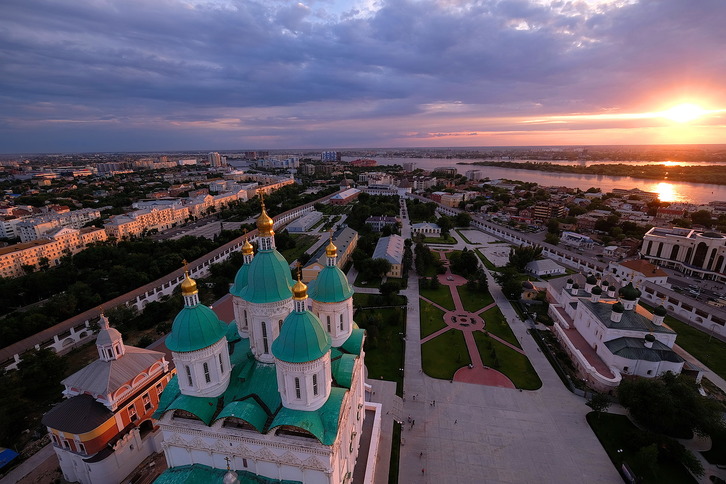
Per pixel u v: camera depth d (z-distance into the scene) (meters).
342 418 42.97
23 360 75.12
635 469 56.12
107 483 52.06
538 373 79.94
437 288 125.19
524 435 63.28
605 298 93.88
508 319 104.25
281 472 41.41
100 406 52.81
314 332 40.47
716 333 95.81
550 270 139.38
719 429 57.31
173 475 42.94
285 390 41.06
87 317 95.44
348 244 156.00
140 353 59.38
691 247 143.25
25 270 143.88
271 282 45.19
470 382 77.00
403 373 79.50
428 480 54.94
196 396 42.75
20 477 54.97
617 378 71.88
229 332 55.03
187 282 41.91
